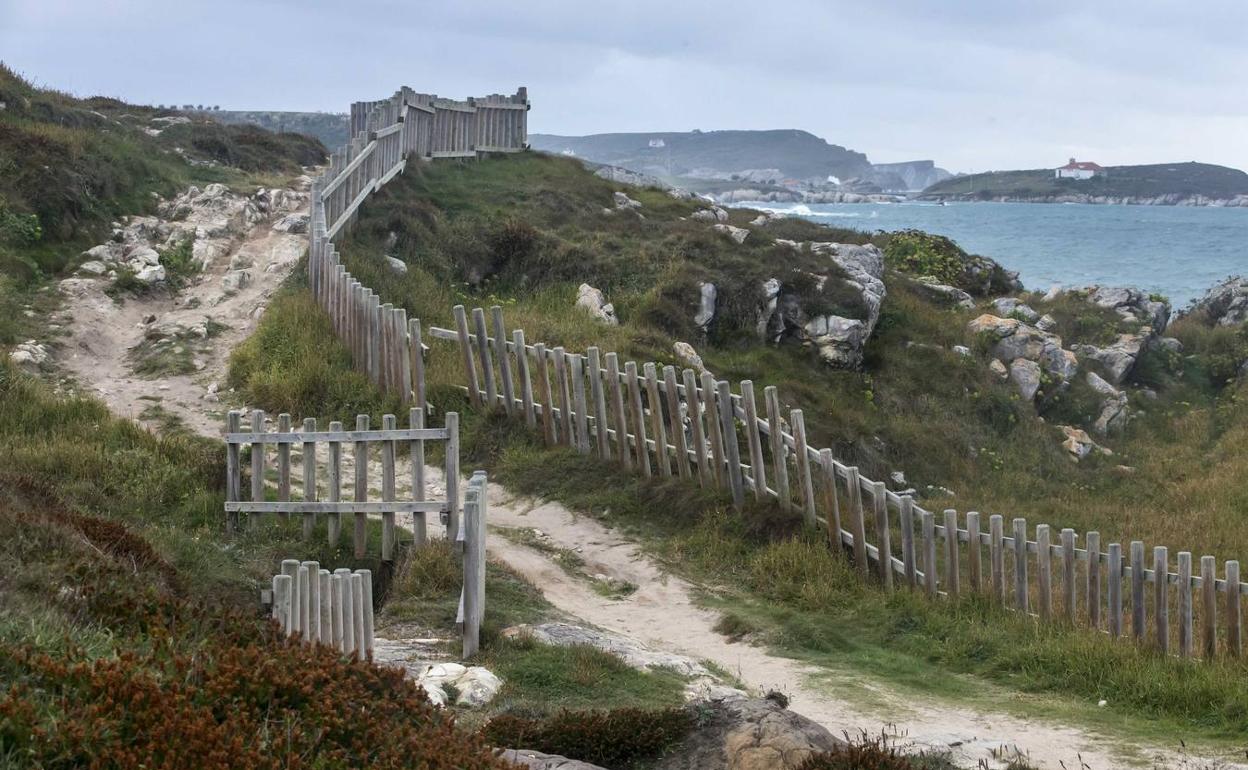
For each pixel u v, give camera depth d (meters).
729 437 14.50
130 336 18.66
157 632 6.26
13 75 29.48
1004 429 23.58
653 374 15.12
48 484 11.38
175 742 4.75
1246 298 33.28
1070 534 11.91
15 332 17.56
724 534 14.00
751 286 23.73
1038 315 28.92
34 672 5.39
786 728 7.26
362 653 8.56
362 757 5.25
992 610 12.25
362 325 17.22
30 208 20.86
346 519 12.66
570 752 7.36
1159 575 11.31
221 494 12.52
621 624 11.64
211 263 21.66
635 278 23.78
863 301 24.23
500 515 14.36
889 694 9.98
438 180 27.41
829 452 13.62
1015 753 8.41
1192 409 27.45
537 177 30.12
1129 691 10.06
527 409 16.14
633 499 14.80
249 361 17.34
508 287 23.38
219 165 28.58
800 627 11.60
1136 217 165.00
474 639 9.49
